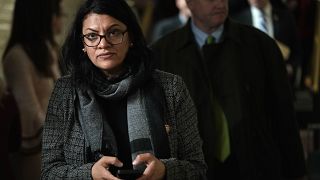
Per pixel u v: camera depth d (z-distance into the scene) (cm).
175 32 592
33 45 651
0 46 920
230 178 570
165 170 415
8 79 646
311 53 1007
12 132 621
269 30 835
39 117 640
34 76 650
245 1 809
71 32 439
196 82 573
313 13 1028
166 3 1126
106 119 431
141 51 439
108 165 413
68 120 435
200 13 574
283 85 587
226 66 573
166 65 580
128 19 431
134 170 408
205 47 575
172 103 438
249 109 569
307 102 823
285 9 848
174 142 435
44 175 432
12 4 956
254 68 576
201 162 444
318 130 823
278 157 583
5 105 601
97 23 424
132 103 431
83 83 435
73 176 420
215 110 570
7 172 598
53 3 662
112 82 435
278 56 587
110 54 425
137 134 427
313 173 782
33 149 641
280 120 591
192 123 445
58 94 440
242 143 564
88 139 428
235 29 582
